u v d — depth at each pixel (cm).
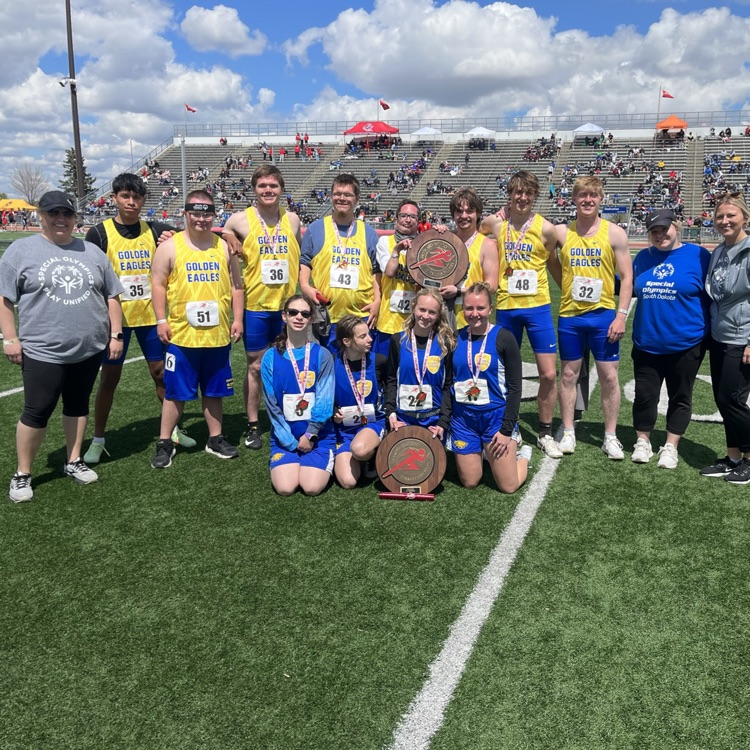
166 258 438
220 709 234
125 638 273
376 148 4738
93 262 409
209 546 348
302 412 415
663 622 285
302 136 4922
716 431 545
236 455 482
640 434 477
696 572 325
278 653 263
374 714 232
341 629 278
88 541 354
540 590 309
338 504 401
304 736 222
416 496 406
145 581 314
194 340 445
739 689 245
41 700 239
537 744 219
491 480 442
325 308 466
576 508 396
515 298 474
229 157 4812
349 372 429
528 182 443
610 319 461
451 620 285
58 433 536
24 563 331
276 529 368
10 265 383
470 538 358
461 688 245
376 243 491
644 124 4231
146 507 397
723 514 389
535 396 658
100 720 229
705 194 3562
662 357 454
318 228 478
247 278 490
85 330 403
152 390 676
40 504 400
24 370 395
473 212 452
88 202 3891
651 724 228
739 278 403
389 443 412
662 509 395
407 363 418
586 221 450
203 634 275
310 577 318
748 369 416
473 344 405
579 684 247
